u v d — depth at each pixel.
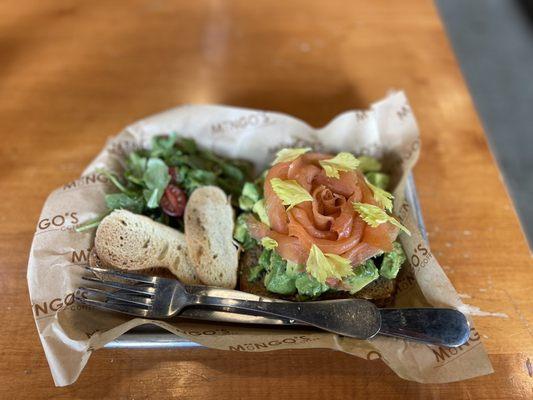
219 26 0.47
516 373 0.26
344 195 0.28
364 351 0.25
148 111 0.40
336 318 0.25
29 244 0.32
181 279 0.30
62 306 0.27
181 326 0.27
